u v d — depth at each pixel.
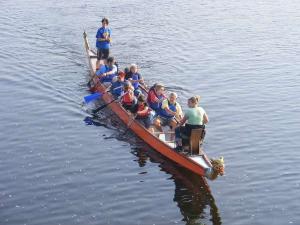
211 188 18.25
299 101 25.81
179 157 19.38
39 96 25.73
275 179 18.78
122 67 30.42
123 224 16.09
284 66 31.14
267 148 21.08
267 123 23.38
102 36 29.44
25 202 17.11
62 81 28.00
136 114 21.89
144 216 16.55
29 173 18.88
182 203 17.30
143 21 40.47
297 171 19.30
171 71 30.00
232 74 29.70
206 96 26.47
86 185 18.23
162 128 21.73
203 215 16.66
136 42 35.31
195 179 18.83
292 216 16.56
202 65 31.11
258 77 29.27
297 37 37.19
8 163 19.48
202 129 18.77
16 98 25.34
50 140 21.44
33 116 23.52
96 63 29.27
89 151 20.67
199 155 19.12
